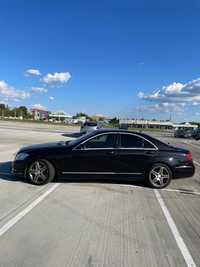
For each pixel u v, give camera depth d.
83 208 6.50
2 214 5.96
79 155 8.68
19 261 4.08
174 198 7.69
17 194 7.50
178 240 4.95
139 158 8.77
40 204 6.69
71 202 6.93
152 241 4.88
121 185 8.90
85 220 5.75
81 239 4.86
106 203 6.95
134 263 4.13
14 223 5.47
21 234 4.98
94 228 5.35
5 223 5.46
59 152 8.66
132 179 8.88
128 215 6.14
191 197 7.88
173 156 8.87
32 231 5.12
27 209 6.31
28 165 8.65
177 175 8.89
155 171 8.81
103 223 5.62
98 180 9.39
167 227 5.52
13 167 8.89
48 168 8.61
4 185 8.42
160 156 8.80
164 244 4.78
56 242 4.71
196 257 4.37
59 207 6.52
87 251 4.43
